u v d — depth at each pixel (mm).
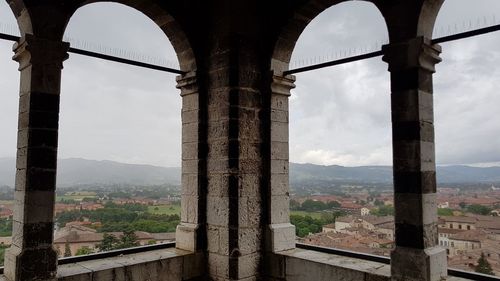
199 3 6859
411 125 4934
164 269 6004
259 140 6637
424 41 4914
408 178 4910
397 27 5148
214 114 6582
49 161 4980
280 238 6484
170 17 6438
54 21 5152
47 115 5012
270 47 6711
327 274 5637
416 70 4949
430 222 4883
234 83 6387
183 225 6715
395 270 4910
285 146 6832
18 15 5152
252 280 6289
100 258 5910
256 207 6473
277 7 6684
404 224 4898
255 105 6629
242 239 6211
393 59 5133
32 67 4922
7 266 4895
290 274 6109
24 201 4777
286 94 6863
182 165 6875
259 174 6582
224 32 6543
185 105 6918
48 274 4848
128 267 5613
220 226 6312
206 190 6598
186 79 6801
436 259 4758
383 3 5320
